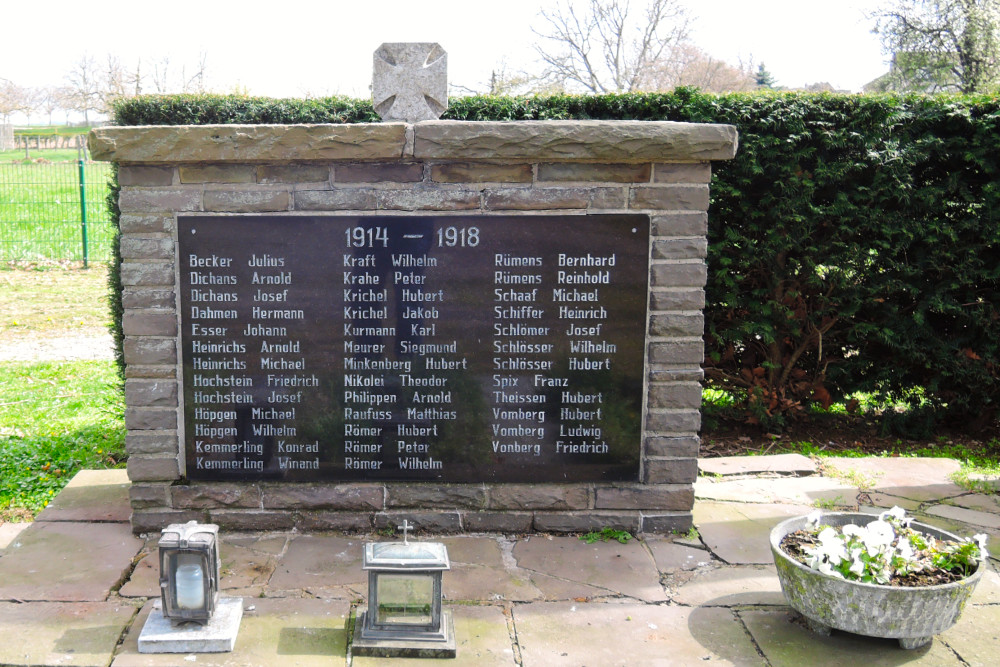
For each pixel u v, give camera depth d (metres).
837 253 5.77
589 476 4.03
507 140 3.67
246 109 6.19
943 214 5.84
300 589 3.46
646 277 3.88
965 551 3.10
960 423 6.59
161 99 6.10
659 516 4.07
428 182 3.81
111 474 4.84
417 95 3.99
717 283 5.86
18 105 37.53
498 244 3.84
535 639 3.11
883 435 6.39
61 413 6.74
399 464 3.99
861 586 2.91
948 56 18.86
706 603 3.42
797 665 2.96
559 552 3.88
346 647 3.02
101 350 9.56
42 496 4.82
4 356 9.11
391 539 3.98
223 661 2.90
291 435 3.96
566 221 3.83
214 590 3.09
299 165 3.78
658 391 3.96
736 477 5.10
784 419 6.38
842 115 5.50
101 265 15.32
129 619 3.19
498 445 3.99
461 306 3.88
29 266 14.88
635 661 2.97
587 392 3.96
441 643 3.00
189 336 3.88
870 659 3.00
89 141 3.62
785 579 3.17
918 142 5.56
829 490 4.86
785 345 6.34
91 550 3.81
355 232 3.82
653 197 3.83
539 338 3.91
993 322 5.88
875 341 6.11
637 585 3.56
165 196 3.78
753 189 5.82
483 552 3.85
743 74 31.22
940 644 3.11
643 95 5.90
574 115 6.08
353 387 3.93
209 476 3.98
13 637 3.03
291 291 3.86
